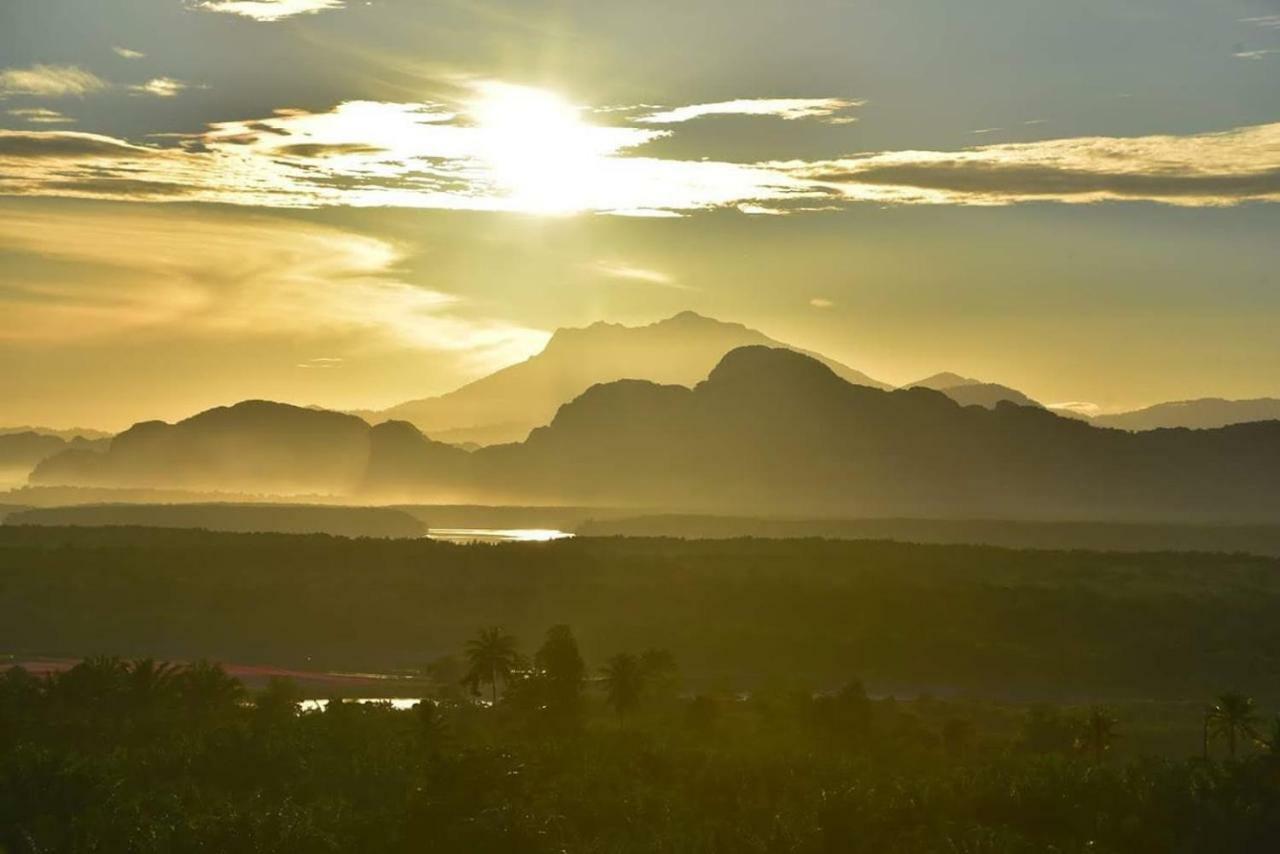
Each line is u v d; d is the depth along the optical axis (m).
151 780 185.88
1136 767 184.88
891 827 168.25
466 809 158.25
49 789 171.12
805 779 181.75
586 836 162.00
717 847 159.88
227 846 156.25
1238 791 174.75
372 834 157.25
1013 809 172.88
